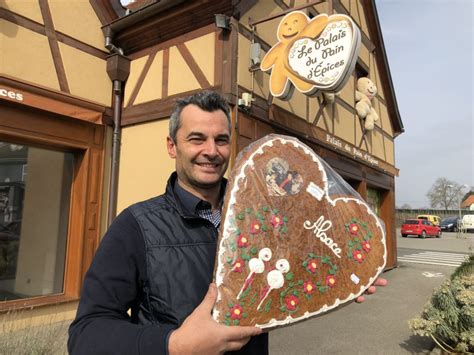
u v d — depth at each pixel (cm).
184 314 113
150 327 99
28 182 490
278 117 541
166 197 136
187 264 121
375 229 142
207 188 141
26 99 448
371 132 970
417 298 684
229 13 462
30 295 486
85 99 515
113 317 107
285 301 120
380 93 1062
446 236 2755
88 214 524
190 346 90
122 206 543
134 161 540
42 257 502
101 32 560
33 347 279
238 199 130
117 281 113
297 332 468
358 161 852
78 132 518
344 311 578
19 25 458
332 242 133
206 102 138
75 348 100
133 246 119
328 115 736
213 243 129
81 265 509
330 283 127
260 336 138
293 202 133
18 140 470
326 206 138
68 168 536
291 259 124
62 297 496
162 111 511
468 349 372
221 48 465
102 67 557
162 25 518
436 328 385
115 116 555
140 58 555
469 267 679
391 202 1086
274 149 143
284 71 456
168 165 501
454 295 397
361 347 418
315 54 435
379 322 519
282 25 467
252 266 120
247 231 124
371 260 137
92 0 550
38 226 499
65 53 509
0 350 265
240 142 461
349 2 870
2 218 463
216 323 96
